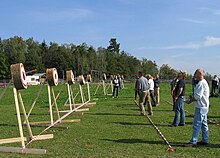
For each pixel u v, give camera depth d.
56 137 10.69
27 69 110.62
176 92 12.79
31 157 8.16
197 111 9.16
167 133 11.21
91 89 45.41
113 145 9.35
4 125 13.49
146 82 16.27
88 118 15.41
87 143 9.66
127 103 23.67
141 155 8.17
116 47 152.88
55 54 116.38
